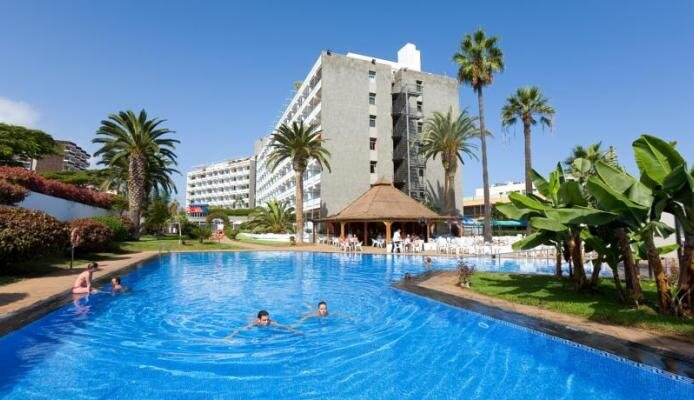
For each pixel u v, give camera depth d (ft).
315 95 173.17
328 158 156.76
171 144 122.21
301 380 18.66
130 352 22.88
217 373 19.56
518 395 16.85
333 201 155.43
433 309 31.96
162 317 32.14
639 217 24.30
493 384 17.97
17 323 25.09
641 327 22.50
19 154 141.90
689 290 23.38
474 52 119.96
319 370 19.95
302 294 43.16
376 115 169.17
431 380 18.52
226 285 49.83
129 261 68.39
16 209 47.14
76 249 65.62
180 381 18.54
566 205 32.32
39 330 26.94
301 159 131.34
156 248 103.14
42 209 80.12
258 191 380.58
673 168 22.50
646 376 17.17
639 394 16.74
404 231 136.26
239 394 17.12
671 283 31.99
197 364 20.88
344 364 20.79
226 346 24.17
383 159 167.12
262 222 185.88
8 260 42.91
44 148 150.30
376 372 19.62
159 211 165.99
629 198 24.63
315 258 86.43
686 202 22.80
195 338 26.02
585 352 19.83
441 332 25.94
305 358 21.79
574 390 17.13
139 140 114.62
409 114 172.86
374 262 77.56
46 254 49.16
